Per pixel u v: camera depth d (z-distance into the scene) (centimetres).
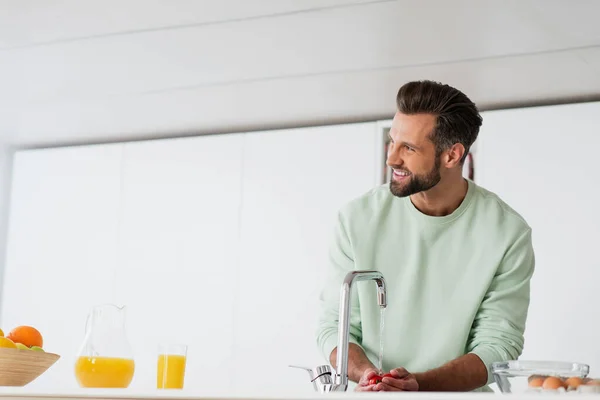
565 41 384
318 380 229
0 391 204
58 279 530
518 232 277
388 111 473
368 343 278
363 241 285
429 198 278
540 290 427
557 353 418
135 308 508
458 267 277
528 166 439
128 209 522
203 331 491
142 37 402
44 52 422
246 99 469
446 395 155
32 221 544
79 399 196
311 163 484
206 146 511
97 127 523
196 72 438
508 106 457
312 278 471
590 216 424
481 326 271
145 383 496
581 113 434
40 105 490
